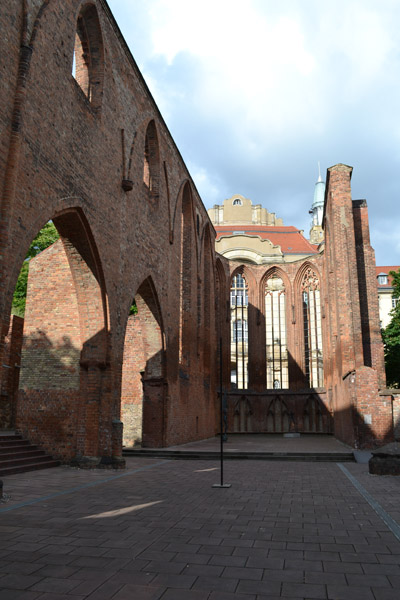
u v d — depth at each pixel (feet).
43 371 51.98
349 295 80.64
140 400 77.61
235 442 92.12
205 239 110.32
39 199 36.94
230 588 15.14
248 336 142.82
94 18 49.03
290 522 24.73
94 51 50.55
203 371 99.86
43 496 31.73
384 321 185.68
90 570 16.78
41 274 54.44
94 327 49.29
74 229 45.52
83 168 44.98
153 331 70.38
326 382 128.16
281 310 144.56
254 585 15.43
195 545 20.10
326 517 26.03
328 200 99.35
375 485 38.55
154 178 70.33
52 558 18.15
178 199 82.07
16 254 33.63
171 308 75.05
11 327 82.94
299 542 20.76
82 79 50.67
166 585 15.35
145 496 32.14
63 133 41.27
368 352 85.15
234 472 47.37
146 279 65.46
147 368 70.38
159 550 19.33
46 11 38.73
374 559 18.31
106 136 50.85
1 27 33.04
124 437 76.69
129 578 15.98
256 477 43.42
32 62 36.19
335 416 107.45
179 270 81.15
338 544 20.47
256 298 144.46
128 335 79.87
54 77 39.78
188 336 86.48
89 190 46.11
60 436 50.16
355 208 91.56
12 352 82.38
